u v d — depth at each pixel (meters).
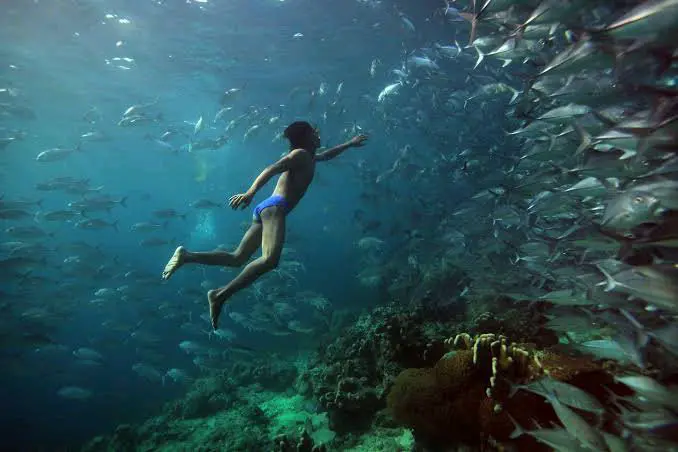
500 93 10.57
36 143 45.84
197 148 19.23
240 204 4.21
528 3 5.77
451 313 8.71
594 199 5.80
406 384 4.48
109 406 14.18
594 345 3.76
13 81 26.92
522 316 6.35
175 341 17.64
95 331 19.98
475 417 3.87
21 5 17.31
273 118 18.80
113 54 23.30
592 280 4.16
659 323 3.18
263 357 13.10
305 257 20.69
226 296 4.05
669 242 3.31
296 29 21.34
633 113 4.14
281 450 5.84
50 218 16.06
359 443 5.82
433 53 16.09
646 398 2.84
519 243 8.01
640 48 3.62
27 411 14.58
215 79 29.19
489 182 11.26
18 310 14.30
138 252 34.56
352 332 8.97
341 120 19.45
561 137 6.18
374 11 19.30
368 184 18.83
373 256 16.86
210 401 10.59
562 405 2.85
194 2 18.16
